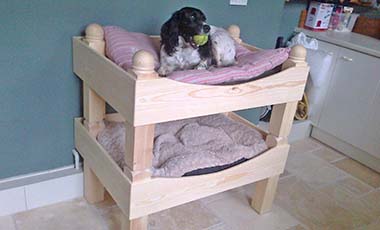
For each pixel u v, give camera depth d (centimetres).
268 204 164
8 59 131
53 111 149
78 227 146
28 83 139
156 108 104
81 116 157
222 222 158
